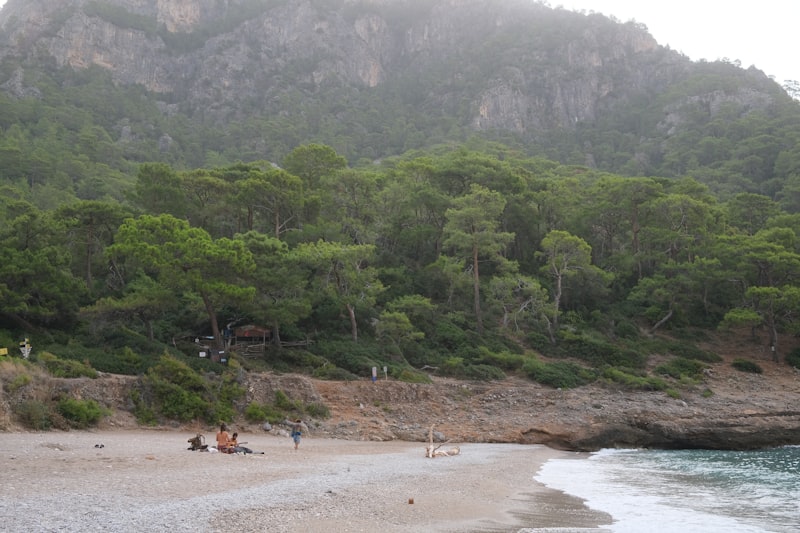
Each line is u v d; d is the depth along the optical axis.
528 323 67.06
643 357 62.34
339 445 34.97
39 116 154.75
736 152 153.25
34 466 19.47
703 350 66.06
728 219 84.94
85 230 56.03
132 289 54.28
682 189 88.19
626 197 78.62
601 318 69.88
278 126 190.25
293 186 65.06
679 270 73.62
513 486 24.42
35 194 92.06
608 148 192.12
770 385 57.84
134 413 34.59
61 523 12.29
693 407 50.38
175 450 26.55
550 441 42.91
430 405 45.88
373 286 55.72
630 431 45.19
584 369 58.41
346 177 69.25
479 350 58.66
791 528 17.73
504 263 66.44
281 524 14.01
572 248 67.62
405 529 14.92
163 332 49.12
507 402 48.09
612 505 20.92
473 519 17.02
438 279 68.31
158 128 185.38
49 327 44.19
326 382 44.84
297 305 48.09
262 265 48.91
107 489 16.34
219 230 70.00
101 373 36.78
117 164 140.12
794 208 112.88
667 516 19.11
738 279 68.69
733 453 42.72
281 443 33.84
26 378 31.17
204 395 37.59
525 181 83.81
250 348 49.72
